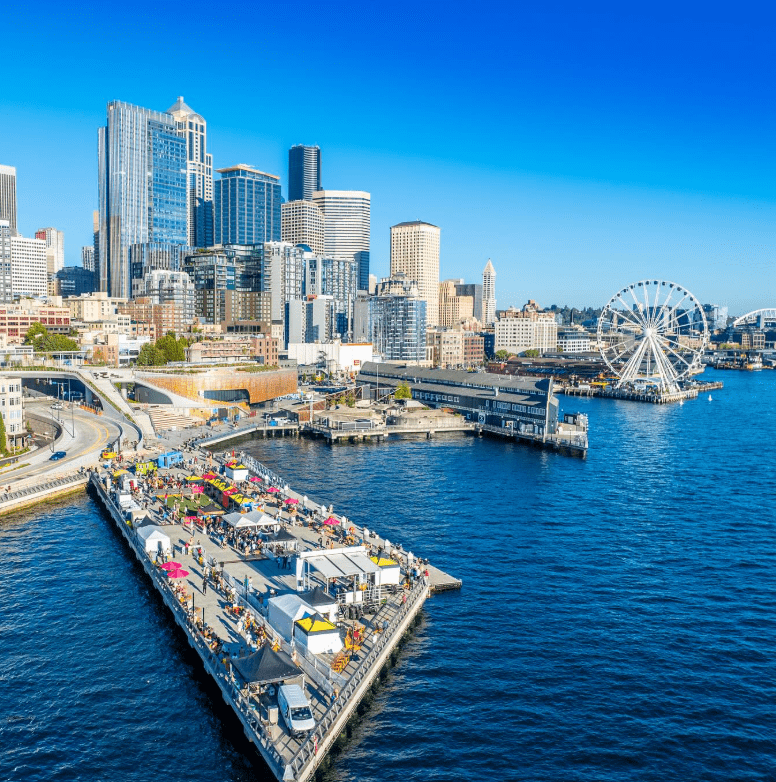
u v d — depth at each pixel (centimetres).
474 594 10288
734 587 10744
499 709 7456
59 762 6562
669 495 16288
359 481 17375
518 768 6569
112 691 7688
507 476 18150
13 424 19738
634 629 9288
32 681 7850
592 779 6450
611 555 12069
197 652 8281
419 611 9675
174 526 12256
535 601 10094
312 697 7062
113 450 18225
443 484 17112
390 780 6372
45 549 11969
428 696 7656
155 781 6341
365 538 11650
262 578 9906
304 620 7881
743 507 15288
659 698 7712
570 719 7319
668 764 6669
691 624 9462
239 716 6894
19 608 9638
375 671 7812
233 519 11775
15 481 15400
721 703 7644
